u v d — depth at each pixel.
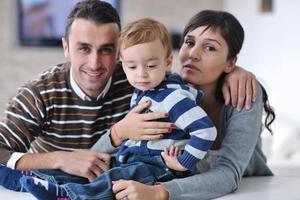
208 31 1.39
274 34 3.70
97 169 1.31
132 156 1.30
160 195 1.17
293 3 3.43
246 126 1.37
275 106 3.68
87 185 1.19
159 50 1.25
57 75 1.46
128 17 4.55
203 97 1.43
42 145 1.51
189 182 1.23
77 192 1.16
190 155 1.20
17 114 1.40
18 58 4.40
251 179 1.52
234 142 1.36
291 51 3.47
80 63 1.40
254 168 1.57
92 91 1.44
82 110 1.46
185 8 4.70
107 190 1.17
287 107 3.53
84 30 1.37
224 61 1.42
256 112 1.40
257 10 3.95
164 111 1.26
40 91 1.42
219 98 1.47
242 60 4.21
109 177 1.21
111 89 1.49
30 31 4.40
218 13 1.44
